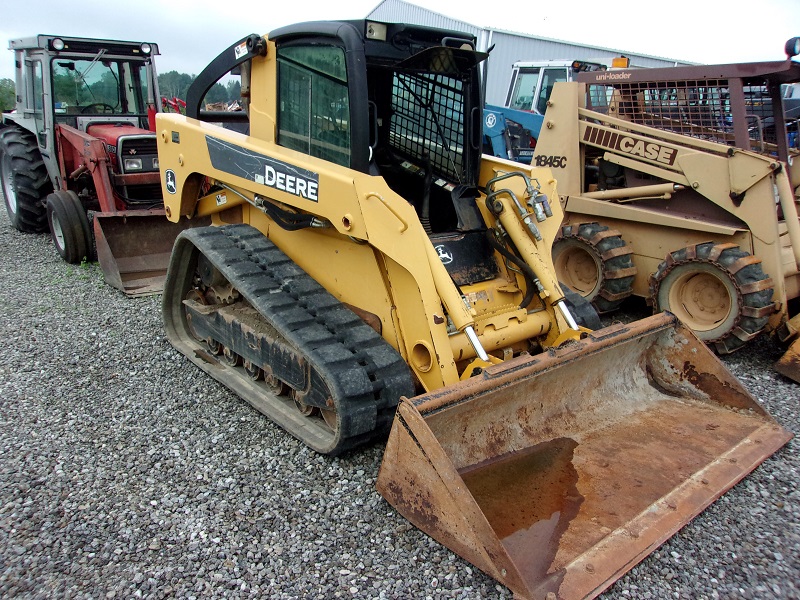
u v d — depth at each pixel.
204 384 4.37
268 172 3.79
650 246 5.79
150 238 6.61
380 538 2.86
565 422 3.50
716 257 4.98
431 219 4.36
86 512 3.02
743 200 5.11
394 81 4.34
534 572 2.50
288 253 4.19
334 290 3.87
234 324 4.18
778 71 5.00
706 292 5.23
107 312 5.71
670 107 5.74
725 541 2.89
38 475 3.30
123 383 4.36
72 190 7.66
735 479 3.16
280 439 3.67
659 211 5.68
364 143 3.44
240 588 2.57
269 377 3.99
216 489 3.20
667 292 5.39
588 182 6.60
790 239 5.34
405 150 4.43
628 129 5.81
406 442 2.79
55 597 2.50
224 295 4.47
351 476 3.31
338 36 3.42
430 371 3.34
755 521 3.03
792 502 3.17
